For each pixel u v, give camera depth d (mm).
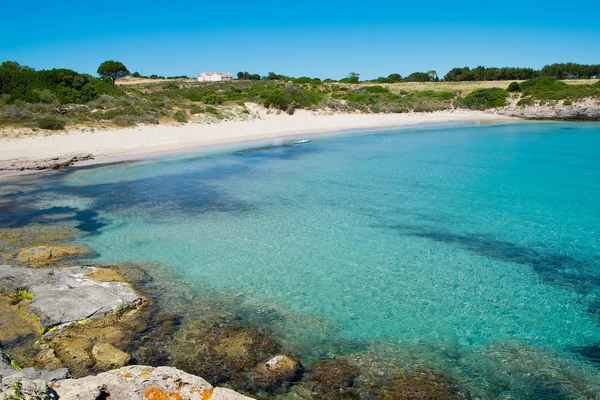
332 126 45875
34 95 37281
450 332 8727
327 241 13711
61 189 20047
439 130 44031
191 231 14648
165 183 21375
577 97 56406
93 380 5734
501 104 62375
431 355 7977
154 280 10984
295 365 7582
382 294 10312
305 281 10984
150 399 5480
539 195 18781
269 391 6965
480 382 7223
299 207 17328
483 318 9242
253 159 27797
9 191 19547
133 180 21922
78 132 32125
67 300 9234
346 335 8641
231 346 8195
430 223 15297
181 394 5625
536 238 13805
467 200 18078
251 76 109875
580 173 23188
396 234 14297
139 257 12422
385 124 48656
